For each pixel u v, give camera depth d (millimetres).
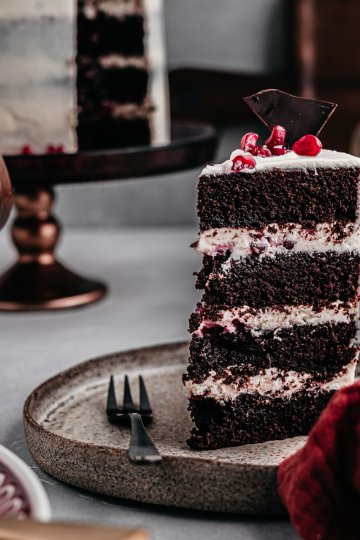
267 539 587
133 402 714
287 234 673
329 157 675
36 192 960
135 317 918
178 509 612
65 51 891
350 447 570
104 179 865
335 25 1177
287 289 678
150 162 878
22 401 745
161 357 770
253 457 656
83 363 743
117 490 613
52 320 916
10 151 902
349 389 583
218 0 1197
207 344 673
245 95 1201
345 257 681
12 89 892
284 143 706
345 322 687
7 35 883
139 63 940
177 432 681
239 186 664
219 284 671
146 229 1263
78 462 620
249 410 678
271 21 1197
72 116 900
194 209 1284
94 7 920
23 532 488
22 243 972
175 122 1190
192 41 1212
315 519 566
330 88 1191
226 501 600
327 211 673
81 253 1123
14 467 567
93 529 488
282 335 682
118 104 944
